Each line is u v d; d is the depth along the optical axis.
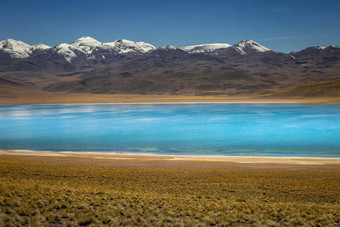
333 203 19.28
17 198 16.14
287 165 34.97
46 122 89.00
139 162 36.84
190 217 14.80
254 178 26.36
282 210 16.28
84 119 95.94
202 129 73.31
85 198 16.98
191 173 28.50
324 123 80.44
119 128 76.06
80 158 40.59
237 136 63.78
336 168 32.81
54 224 13.45
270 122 83.88
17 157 40.94
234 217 14.86
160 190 21.50
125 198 17.77
